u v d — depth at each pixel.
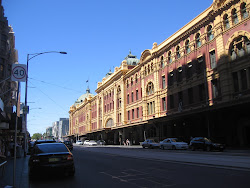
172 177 9.16
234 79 26.33
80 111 98.50
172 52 37.31
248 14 24.72
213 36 29.50
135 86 49.28
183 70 34.41
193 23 32.62
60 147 10.47
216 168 11.09
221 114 26.88
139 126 46.91
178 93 35.44
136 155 20.34
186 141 32.19
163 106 39.44
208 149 22.52
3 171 10.13
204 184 7.73
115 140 57.88
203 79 30.45
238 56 25.92
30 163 9.86
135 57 60.72
